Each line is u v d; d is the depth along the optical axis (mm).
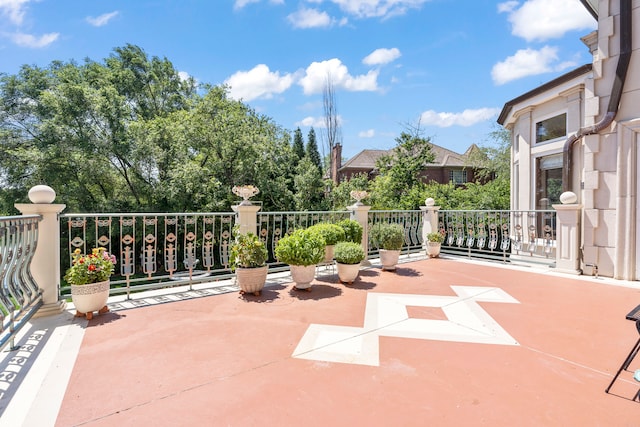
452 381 2053
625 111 4703
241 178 15734
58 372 2139
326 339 2688
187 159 15227
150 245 3986
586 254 5094
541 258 6246
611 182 4848
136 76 20594
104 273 3168
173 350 2471
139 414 1724
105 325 2963
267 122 19812
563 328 2955
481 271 5414
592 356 2406
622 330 2906
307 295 3959
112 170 15531
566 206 5207
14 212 14789
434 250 6684
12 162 14922
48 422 1651
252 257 3896
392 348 2529
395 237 5297
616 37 4758
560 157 6383
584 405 1803
